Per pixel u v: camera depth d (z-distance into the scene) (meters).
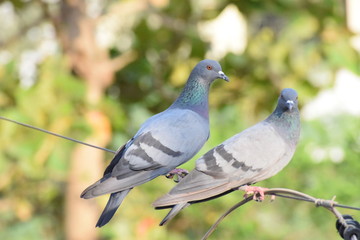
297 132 8.14
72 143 12.84
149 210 14.19
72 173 13.66
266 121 8.17
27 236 15.50
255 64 14.62
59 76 12.93
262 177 7.75
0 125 12.62
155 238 13.87
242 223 14.28
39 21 14.90
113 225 13.95
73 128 12.80
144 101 15.29
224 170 7.58
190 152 8.57
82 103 13.02
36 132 12.70
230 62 14.58
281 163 7.90
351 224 6.86
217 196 7.70
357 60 14.55
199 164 7.59
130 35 15.35
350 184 14.90
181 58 15.05
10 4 15.41
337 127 15.75
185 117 8.73
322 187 14.84
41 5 14.64
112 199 7.76
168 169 8.41
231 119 14.87
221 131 14.44
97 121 12.98
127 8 14.48
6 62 13.39
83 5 14.34
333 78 14.65
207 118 9.07
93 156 13.61
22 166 12.75
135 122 15.29
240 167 7.63
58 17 14.45
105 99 13.44
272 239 14.55
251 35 14.94
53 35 15.30
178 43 15.05
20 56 14.36
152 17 14.90
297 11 14.51
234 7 14.89
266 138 7.88
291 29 14.46
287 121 8.11
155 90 15.26
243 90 14.76
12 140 12.66
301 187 15.08
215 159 7.63
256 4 14.57
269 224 14.58
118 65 14.45
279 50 14.49
